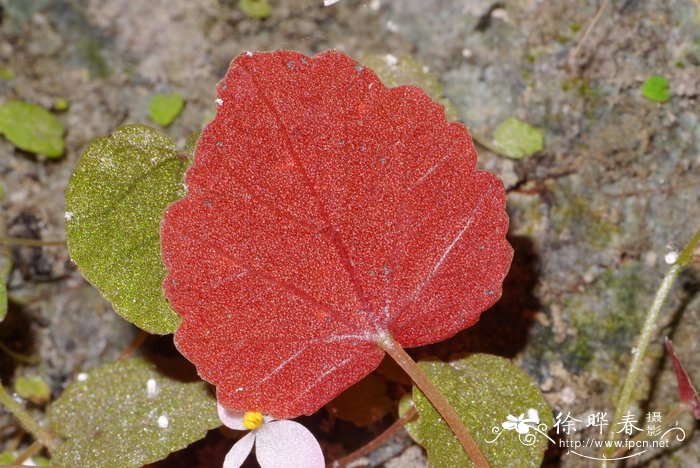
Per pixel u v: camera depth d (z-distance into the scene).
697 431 0.27
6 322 0.30
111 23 0.32
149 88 0.32
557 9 0.30
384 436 0.26
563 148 0.29
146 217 0.24
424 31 0.31
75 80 0.32
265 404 0.23
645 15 0.30
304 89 0.23
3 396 0.27
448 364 0.25
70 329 0.30
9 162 0.31
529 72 0.30
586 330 0.28
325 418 0.28
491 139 0.30
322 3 0.31
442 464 0.24
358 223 0.23
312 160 0.23
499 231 0.23
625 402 0.26
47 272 0.30
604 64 0.30
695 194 0.29
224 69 0.31
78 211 0.24
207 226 0.23
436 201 0.23
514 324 0.28
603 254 0.29
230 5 0.32
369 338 0.23
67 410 0.26
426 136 0.23
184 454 0.28
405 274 0.23
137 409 0.26
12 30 0.32
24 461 0.27
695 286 0.28
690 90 0.29
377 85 0.23
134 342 0.29
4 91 0.32
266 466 0.24
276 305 0.23
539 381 0.28
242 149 0.23
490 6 0.31
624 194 0.29
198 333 0.23
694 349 0.28
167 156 0.25
